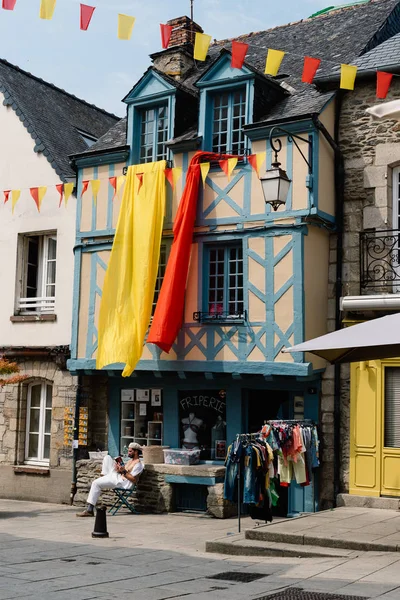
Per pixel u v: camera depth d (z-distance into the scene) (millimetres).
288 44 13961
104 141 13344
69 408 12789
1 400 13602
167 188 11922
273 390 11367
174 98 12219
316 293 10820
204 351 11219
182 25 14211
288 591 6207
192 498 11555
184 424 12016
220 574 7000
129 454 11469
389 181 10938
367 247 10703
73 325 12609
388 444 10406
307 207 10547
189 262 11516
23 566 7172
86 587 6312
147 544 8742
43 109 15125
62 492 12672
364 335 7652
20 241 13812
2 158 14109
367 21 13430
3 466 13391
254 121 11375
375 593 6031
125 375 11539
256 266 10906
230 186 11273
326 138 10906
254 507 9555
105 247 12445
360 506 10367
